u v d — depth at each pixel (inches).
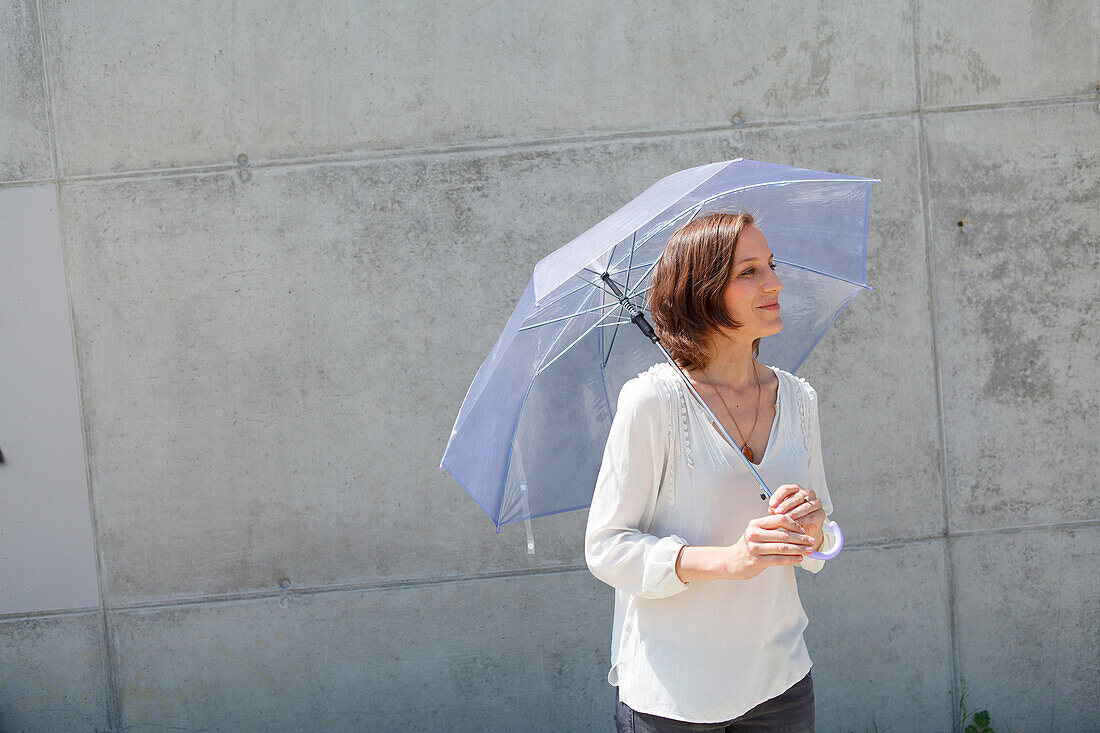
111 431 137.7
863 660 140.6
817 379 138.7
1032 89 136.7
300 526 139.0
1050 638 140.9
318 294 137.3
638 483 78.3
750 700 78.8
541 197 137.1
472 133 136.4
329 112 135.9
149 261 136.4
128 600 139.3
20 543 138.0
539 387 86.6
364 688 140.6
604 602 139.9
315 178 136.3
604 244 69.5
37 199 135.4
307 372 137.8
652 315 83.0
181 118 135.5
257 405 137.9
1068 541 140.1
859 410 138.9
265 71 135.3
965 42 136.0
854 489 139.4
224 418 137.9
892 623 140.4
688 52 135.8
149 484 138.3
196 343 137.3
